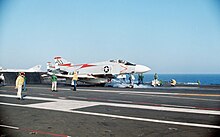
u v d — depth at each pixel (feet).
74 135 24.88
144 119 33.14
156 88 101.24
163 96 64.59
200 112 38.75
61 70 132.46
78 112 38.88
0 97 60.95
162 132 25.99
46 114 37.11
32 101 52.90
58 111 39.88
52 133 25.67
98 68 116.47
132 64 112.06
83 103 49.75
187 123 30.45
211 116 35.32
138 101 53.26
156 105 46.88
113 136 24.50
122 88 100.42
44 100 54.80
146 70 110.32
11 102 51.06
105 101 53.21
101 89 92.84
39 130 26.96
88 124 30.01
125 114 37.06
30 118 33.83
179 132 25.94
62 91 81.56
